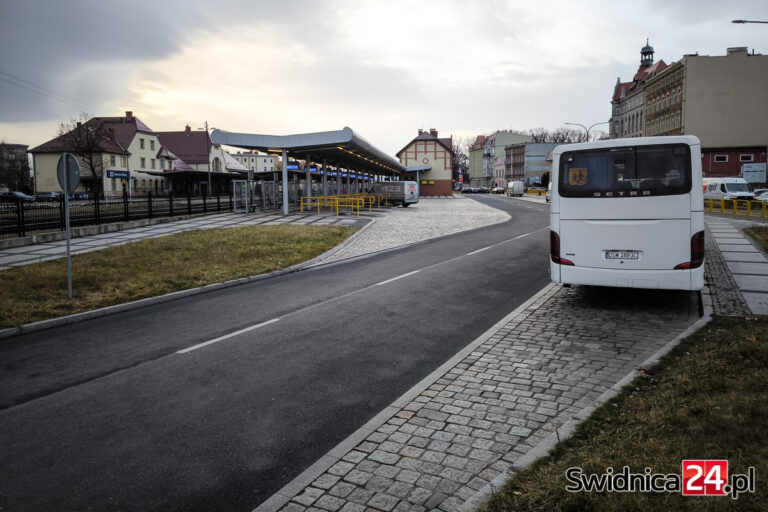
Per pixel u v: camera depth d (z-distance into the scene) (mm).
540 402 4738
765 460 3270
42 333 7582
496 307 8523
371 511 3178
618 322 7441
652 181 7633
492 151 128000
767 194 33375
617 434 3816
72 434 4320
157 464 3812
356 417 4562
